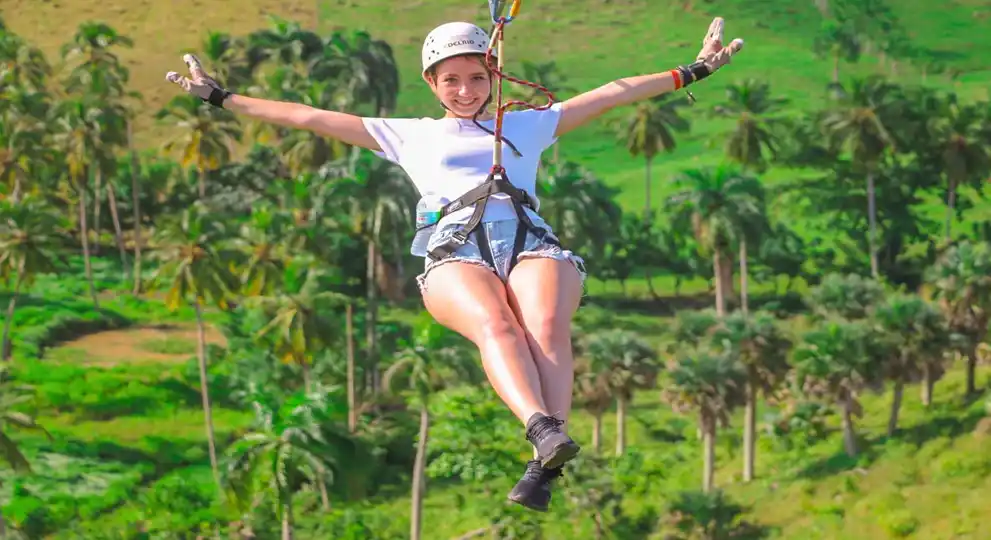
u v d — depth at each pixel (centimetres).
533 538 6500
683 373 7056
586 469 6675
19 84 13438
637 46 18900
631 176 14725
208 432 7794
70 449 7506
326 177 8531
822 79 18112
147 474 7338
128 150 15150
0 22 16412
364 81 13450
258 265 7894
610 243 11319
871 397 8088
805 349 7288
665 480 7331
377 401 8400
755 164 10950
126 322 9981
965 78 18125
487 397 6725
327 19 17775
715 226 9538
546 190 10550
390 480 7506
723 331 7362
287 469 6000
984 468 6762
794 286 11481
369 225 8156
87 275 11219
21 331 9294
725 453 7681
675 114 12312
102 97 11694
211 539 6681
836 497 6819
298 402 6178
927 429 7369
